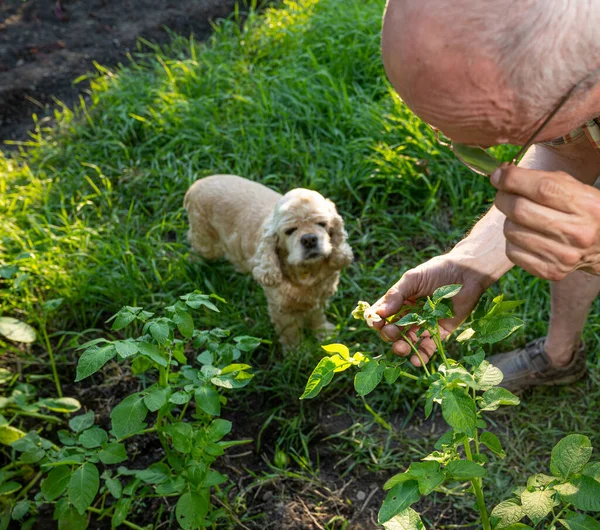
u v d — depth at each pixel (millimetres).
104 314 1515
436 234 1634
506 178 585
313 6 2299
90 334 1460
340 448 1218
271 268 1368
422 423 1260
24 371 1372
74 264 1560
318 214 1338
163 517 1106
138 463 1194
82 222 1699
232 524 1085
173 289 1552
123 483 1162
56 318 1483
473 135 567
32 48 2473
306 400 1305
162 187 1813
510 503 692
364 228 1689
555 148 927
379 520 615
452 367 667
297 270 1354
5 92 2270
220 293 1544
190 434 917
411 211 1720
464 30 503
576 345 1231
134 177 1854
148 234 1640
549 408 1255
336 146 1830
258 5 2627
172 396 893
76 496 874
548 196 578
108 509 1062
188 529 884
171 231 1765
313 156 1856
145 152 1965
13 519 1073
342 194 1760
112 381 1360
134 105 2021
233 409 1307
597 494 635
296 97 1958
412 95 546
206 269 1621
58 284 1506
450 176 1699
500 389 659
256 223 1480
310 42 2160
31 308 1437
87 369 828
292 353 1365
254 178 1810
